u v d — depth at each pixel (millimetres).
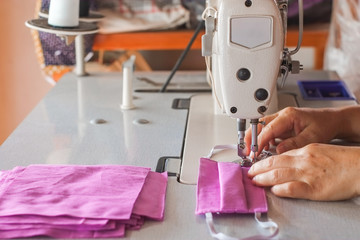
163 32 2332
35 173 1026
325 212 933
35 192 953
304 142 1180
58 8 1428
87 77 1823
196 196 979
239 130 1079
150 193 982
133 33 2334
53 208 896
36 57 2760
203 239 856
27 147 1217
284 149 1156
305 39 2357
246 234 866
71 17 1439
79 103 1548
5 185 986
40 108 1499
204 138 1274
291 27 2404
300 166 992
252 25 985
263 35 988
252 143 1090
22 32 2723
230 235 862
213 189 993
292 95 1609
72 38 1454
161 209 937
